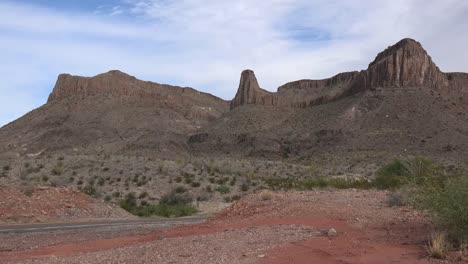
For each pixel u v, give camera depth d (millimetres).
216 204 39719
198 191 44781
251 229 14016
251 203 19500
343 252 10438
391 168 28531
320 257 10062
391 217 14664
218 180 49594
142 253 11547
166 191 44500
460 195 10711
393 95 126562
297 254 10336
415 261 9547
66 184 43938
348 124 122812
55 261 11102
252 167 76188
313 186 33094
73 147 138250
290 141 129500
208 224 17422
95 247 14078
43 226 21266
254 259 10047
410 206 15898
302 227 13695
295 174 72125
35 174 46031
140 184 46500
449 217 10805
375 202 17703
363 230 13148
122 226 21625
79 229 20047
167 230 17641
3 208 23484
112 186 45531
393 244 11250
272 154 127500
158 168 51750
